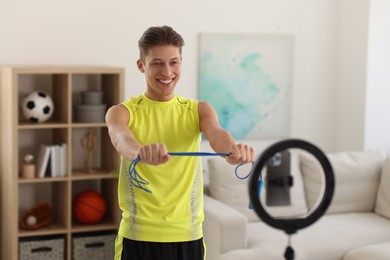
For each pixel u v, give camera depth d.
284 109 4.99
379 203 4.46
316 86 5.12
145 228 1.92
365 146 4.98
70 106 4.07
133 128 1.89
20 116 4.30
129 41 4.48
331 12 5.09
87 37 4.38
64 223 4.21
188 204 1.94
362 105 4.96
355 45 5.00
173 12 4.59
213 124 1.88
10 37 4.21
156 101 1.90
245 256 3.61
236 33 4.77
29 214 4.25
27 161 4.08
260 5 4.86
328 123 5.21
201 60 4.70
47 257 4.14
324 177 1.26
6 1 4.18
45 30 4.28
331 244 3.83
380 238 4.02
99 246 4.26
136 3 4.48
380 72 4.95
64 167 4.14
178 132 1.90
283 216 1.25
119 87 4.13
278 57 4.93
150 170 1.87
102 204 4.26
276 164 1.25
